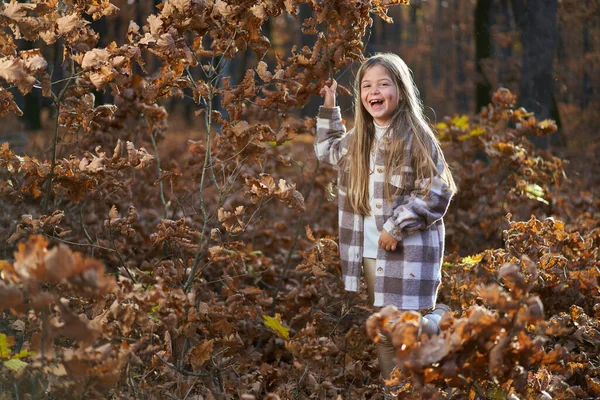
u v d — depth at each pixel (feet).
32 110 46.68
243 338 12.02
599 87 40.47
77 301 8.93
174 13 10.11
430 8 92.53
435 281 10.21
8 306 6.35
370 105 10.47
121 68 10.06
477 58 34.55
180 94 12.27
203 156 13.61
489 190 17.78
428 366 6.61
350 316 12.81
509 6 33.94
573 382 9.95
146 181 17.07
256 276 13.91
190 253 13.91
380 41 96.27
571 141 36.58
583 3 40.16
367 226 10.50
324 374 10.54
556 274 11.42
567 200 19.94
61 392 7.16
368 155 10.50
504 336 6.63
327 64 11.37
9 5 8.86
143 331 8.95
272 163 19.62
